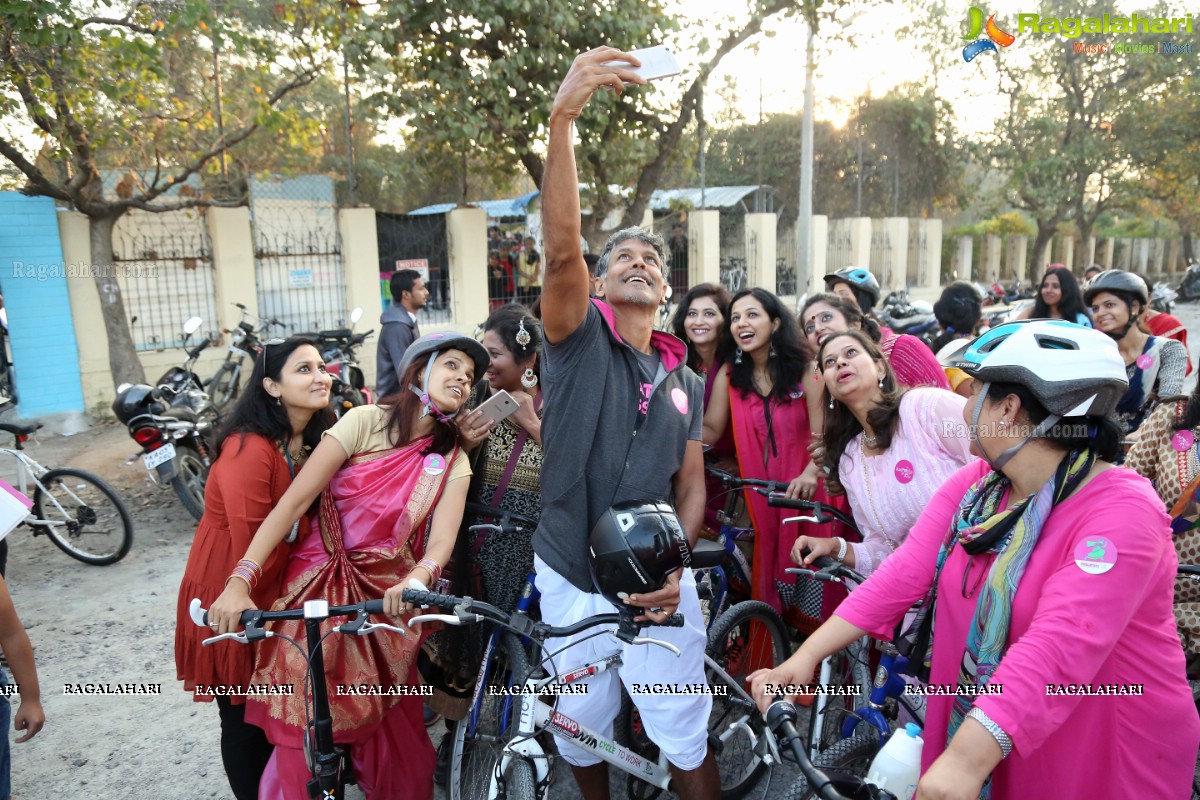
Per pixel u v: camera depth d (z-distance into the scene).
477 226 10.74
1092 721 1.54
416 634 2.43
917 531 1.90
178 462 5.61
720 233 15.21
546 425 2.23
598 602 2.29
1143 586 1.46
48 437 7.94
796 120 20.34
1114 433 1.51
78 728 3.34
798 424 3.36
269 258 9.45
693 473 2.44
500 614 2.01
